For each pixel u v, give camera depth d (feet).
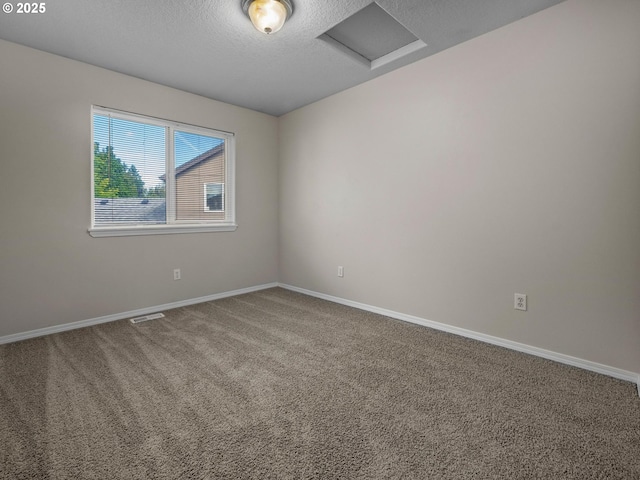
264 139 13.24
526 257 7.13
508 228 7.36
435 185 8.64
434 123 8.57
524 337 7.25
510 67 7.14
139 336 8.27
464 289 8.21
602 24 5.98
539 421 4.85
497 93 7.37
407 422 4.85
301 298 12.16
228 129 12.01
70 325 8.72
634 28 5.68
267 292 13.05
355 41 8.22
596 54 6.07
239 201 12.53
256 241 13.21
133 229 9.76
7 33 7.29
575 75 6.31
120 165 9.66
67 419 4.87
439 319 8.77
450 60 8.15
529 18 6.82
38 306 8.22
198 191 11.50
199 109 11.17
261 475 3.84
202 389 5.78
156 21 6.86
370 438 4.50
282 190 13.66
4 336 7.75
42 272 8.26
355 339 8.14
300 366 6.68
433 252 8.79
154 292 10.39
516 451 4.24
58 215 8.45
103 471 3.89
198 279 11.47
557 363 6.73
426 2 6.32
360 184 10.57
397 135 9.44
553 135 6.63
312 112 12.06
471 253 8.03
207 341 7.98
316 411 5.14
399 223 9.55
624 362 6.03
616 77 5.88
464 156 8.02
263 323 9.32
